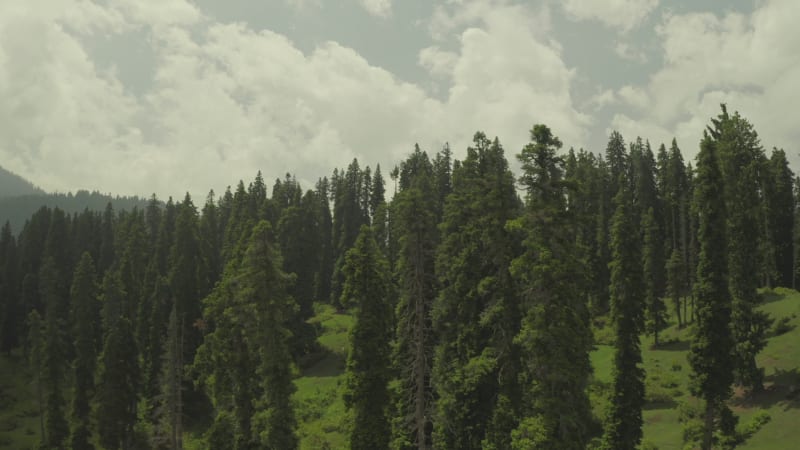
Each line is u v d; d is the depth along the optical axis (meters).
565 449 26.33
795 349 51.12
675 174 107.31
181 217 85.31
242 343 43.12
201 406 66.94
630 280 42.75
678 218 106.00
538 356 26.88
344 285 38.81
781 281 87.56
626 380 40.59
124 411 61.91
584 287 30.05
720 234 36.84
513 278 31.56
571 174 88.31
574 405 27.80
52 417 68.00
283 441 37.81
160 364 72.19
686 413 39.88
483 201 33.25
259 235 39.22
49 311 93.12
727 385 35.78
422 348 34.34
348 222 113.44
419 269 35.16
